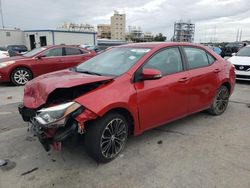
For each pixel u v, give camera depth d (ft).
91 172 10.29
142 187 9.35
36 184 9.51
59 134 9.71
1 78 28.63
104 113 10.13
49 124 9.55
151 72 11.24
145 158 11.41
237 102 21.33
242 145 12.82
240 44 80.33
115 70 12.23
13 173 10.19
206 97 15.60
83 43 123.85
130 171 10.37
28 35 125.39
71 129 9.69
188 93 14.01
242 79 30.89
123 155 11.64
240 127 15.31
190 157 11.52
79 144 12.52
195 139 13.48
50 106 10.20
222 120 16.52
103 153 10.69
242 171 10.36
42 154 11.69
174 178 9.89
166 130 14.69
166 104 12.82
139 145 12.68
